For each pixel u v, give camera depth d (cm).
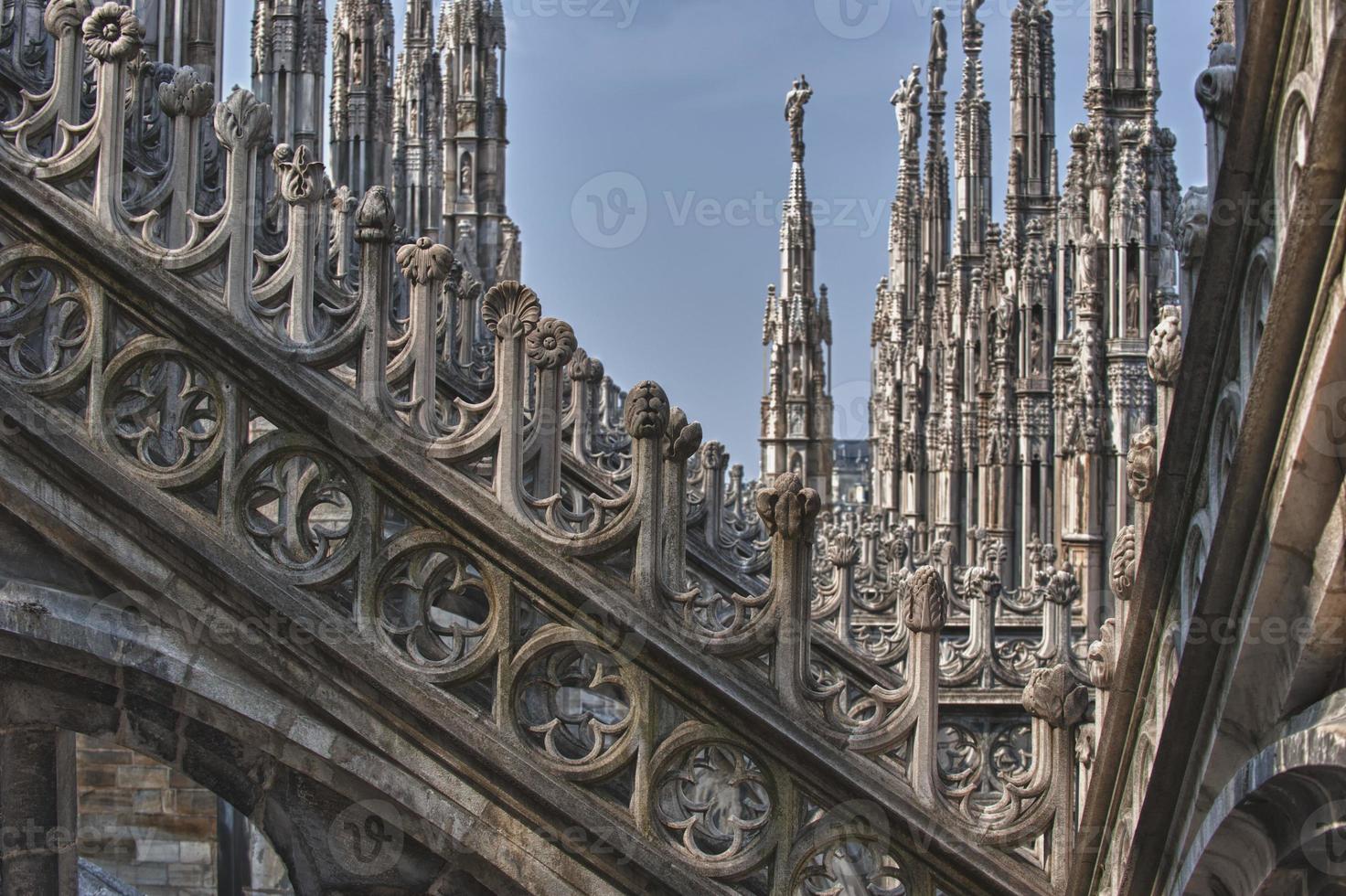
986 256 3250
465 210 3500
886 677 1325
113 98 727
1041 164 2928
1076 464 2031
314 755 708
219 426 714
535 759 700
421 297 722
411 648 709
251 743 711
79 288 721
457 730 698
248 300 716
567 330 747
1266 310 521
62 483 713
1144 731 653
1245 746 582
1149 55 1988
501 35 3522
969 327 3475
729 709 696
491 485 717
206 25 1406
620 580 701
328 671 707
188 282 718
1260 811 569
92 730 745
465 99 3503
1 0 958
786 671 699
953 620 2056
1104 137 2002
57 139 741
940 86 4228
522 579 704
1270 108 504
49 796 771
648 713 700
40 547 716
